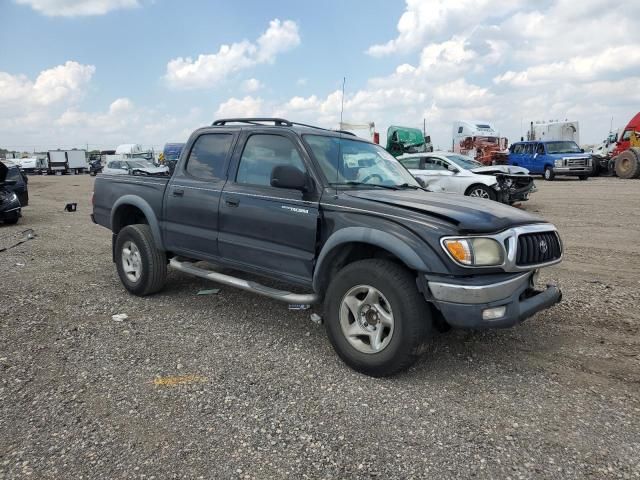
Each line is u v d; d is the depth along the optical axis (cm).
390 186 454
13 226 1205
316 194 402
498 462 268
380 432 296
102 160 5719
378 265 356
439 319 377
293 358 400
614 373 372
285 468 263
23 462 266
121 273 578
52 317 493
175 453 275
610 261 740
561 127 3228
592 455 274
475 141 3262
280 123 485
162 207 531
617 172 2528
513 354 407
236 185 464
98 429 298
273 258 430
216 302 543
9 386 349
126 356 402
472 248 328
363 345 372
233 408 323
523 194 1354
